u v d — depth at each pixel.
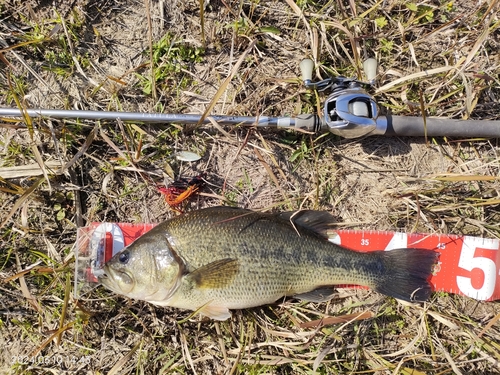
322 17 0.57
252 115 0.57
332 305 0.55
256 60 0.57
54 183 0.54
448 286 0.54
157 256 0.47
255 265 0.48
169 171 0.55
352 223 0.56
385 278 0.51
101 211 0.55
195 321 0.54
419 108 0.57
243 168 0.57
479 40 0.51
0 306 0.54
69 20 0.56
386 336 0.55
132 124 0.55
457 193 0.57
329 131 0.54
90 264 0.52
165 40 0.56
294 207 0.56
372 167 0.58
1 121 0.54
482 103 0.58
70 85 0.56
